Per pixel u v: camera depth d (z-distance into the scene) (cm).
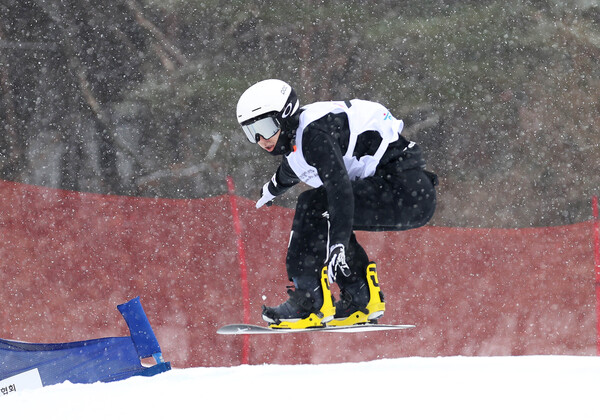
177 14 5928
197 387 1052
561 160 5753
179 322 3662
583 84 5872
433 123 5791
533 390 952
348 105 1245
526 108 5816
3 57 5850
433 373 1093
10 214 3641
